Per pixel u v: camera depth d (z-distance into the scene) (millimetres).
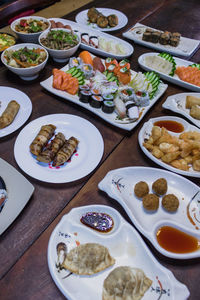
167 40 924
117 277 371
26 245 417
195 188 495
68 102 688
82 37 880
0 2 1333
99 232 437
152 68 824
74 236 423
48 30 840
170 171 542
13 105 616
